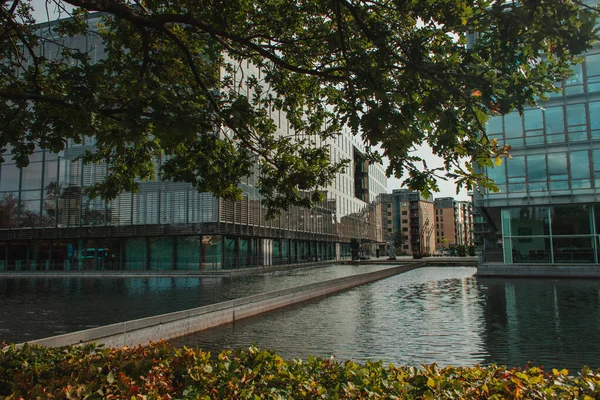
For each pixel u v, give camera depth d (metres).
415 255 69.25
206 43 7.83
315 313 14.10
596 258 27.69
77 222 38.84
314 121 7.89
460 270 41.06
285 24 7.18
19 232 39.91
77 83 4.49
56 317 13.21
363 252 79.94
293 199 7.20
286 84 7.86
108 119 6.20
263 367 4.11
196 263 37.59
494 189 4.76
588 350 8.68
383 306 15.67
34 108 6.25
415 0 4.68
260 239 44.50
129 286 24.69
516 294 18.36
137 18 5.34
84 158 7.83
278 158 7.38
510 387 3.56
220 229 35.91
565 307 14.37
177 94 4.68
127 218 37.88
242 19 7.19
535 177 29.02
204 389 3.67
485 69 4.09
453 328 11.18
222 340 9.99
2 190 40.66
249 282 27.25
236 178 7.41
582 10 3.78
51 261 40.53
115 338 8.48
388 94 4.27
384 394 3.40
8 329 11.36
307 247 57.00
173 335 10.14
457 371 4.08
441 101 4.16
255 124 7.67
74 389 3.43
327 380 3.90
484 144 4.82
